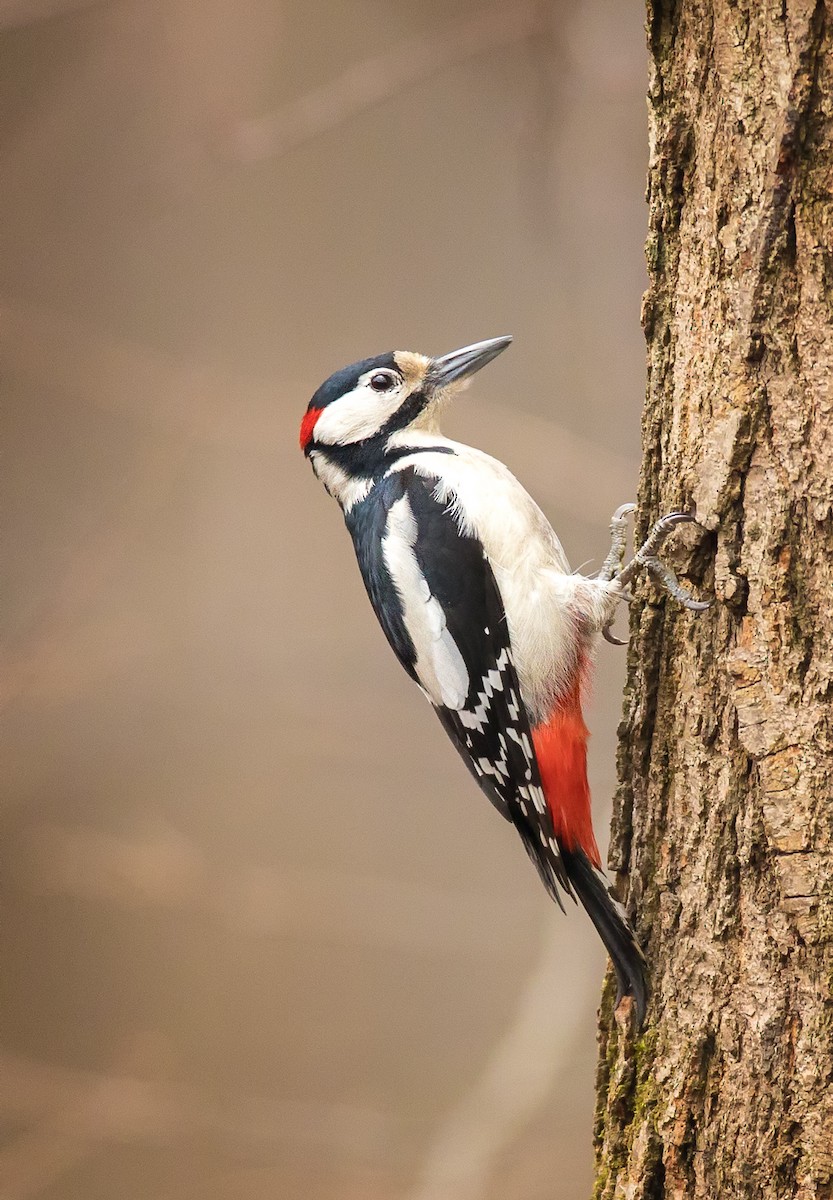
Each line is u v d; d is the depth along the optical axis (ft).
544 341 44.75
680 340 18.25
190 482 47.34
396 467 23.94
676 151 18.19
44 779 44.34
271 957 45.06
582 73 39.83
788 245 16.74
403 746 44.27
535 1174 37.63
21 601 46.62
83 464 48.08
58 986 44.27
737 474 17.07
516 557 21.70
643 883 18.60
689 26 17.89
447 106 48.67
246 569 47.21
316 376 49.57
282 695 44.42
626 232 42.47
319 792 45.06
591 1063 38.99
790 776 16.33
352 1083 43.09
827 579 16.39
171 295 49.78
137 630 42.52
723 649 17.38
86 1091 39.93
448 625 21.85
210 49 48.03
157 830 40.73
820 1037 15.99
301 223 49.83
